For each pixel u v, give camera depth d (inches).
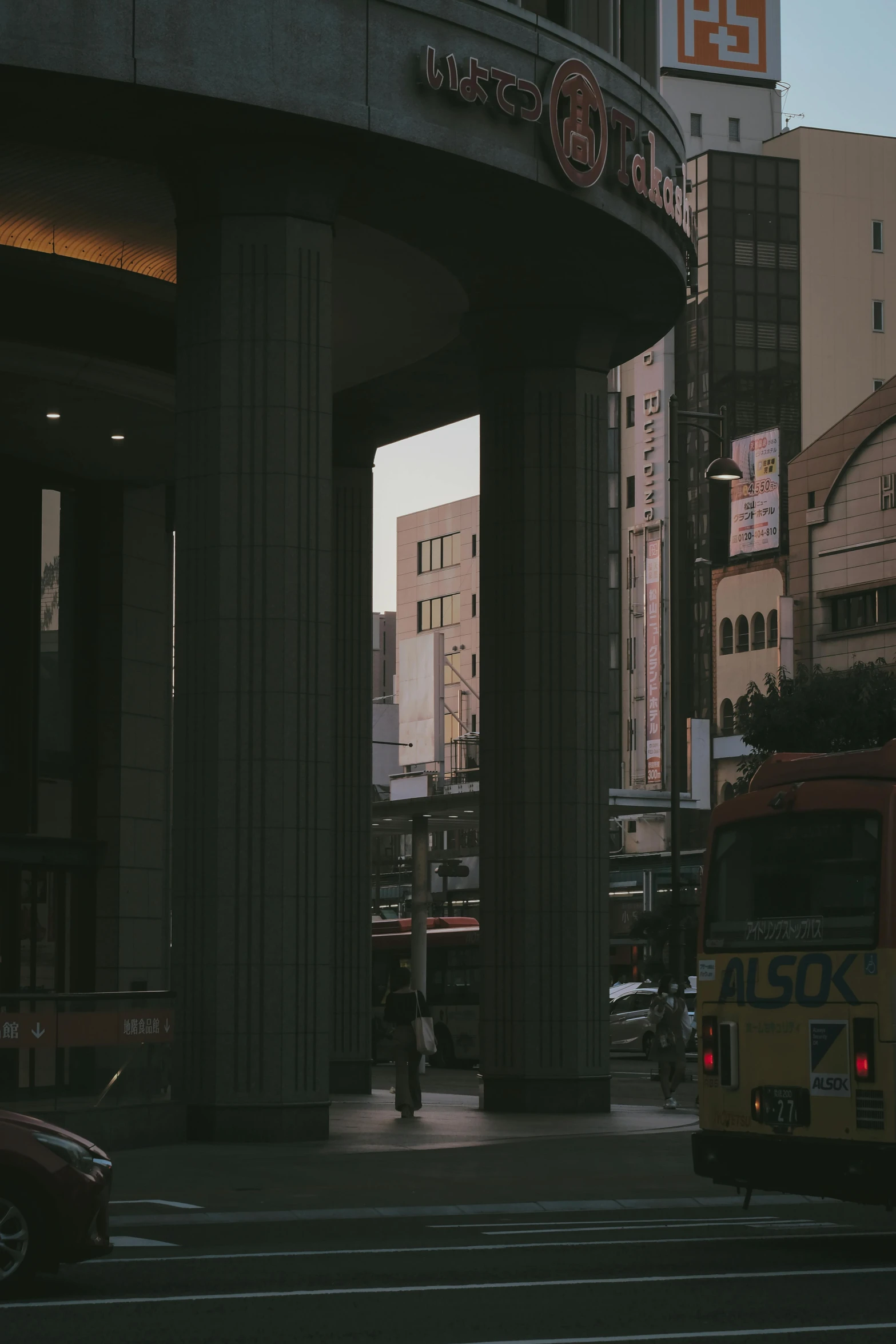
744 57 3718.0
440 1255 469.7
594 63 877.2
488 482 1046.4
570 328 1030.4
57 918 1095.6
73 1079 719.1
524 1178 673.6
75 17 719.1
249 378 789.2
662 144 951.0
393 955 1859.0
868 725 1676.9
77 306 956.6
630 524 3474.4
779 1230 539.2
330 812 792.3
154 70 729.6
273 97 751.7
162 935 1153.4
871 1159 472.4
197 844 780.6
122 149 796.6
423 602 4448.8
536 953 1007.0
